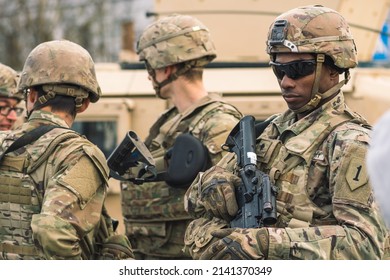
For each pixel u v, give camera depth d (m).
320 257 5.80
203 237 6.48
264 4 12.35
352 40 6.45
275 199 6.15
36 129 6.77
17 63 32.50
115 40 32.03
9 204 6.70
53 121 6.87
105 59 32.16
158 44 8.61
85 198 6.56
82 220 6.54
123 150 8.08
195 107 8.38
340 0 12.16
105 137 11.47
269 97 11.07
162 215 8.32
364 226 5.88
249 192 6.26
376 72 11.52
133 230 8.57
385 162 3.88
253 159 6.39
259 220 6.16
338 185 6.00
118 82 11.65
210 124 8.16
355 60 6.43
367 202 5.92
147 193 8.41
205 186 6.59
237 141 6.68
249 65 11.84
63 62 6.90
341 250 5.84
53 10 32.28
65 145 6.66
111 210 11.18
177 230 8.34
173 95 8.66
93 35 32.34
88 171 6.62
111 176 8.22
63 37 32.25
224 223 6.49
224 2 12.48
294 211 6.13
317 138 6.24
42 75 6.87
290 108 6.46
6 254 6.69
